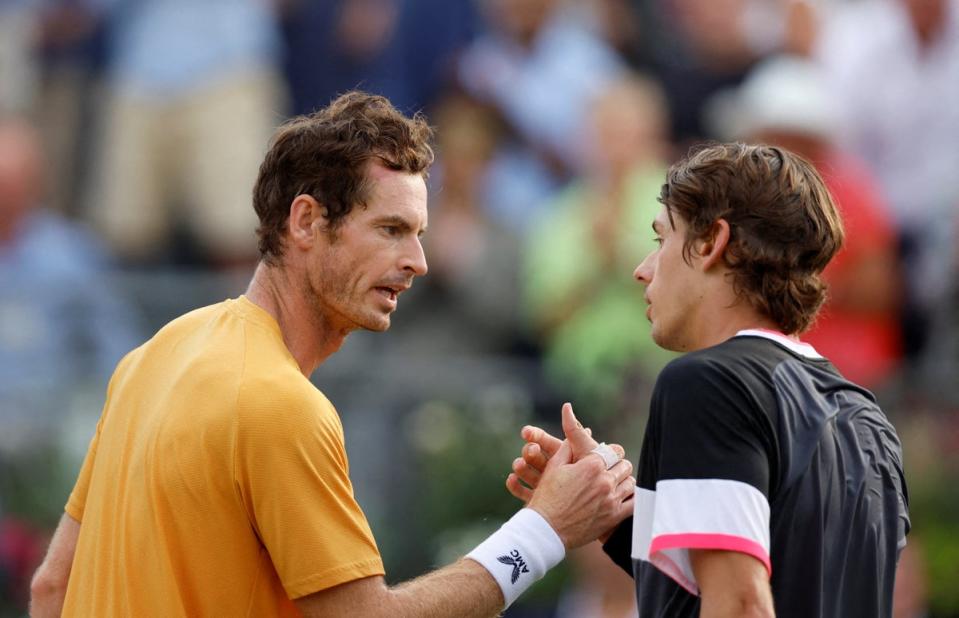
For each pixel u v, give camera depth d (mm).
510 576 11445
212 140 31422
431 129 11906
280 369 11211
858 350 26719
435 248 28844
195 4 31656
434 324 28375
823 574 10430
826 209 11055
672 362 10609
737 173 10953
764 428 10250
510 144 30469
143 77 31781
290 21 32188
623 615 22703
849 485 10672
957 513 24016
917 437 24516
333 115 11680
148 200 31719
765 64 31656
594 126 29188
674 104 31594
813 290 11016
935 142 29828
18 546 23516
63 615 11812
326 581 10828
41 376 24984
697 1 31859
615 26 32031
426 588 11219
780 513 10297
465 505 23797
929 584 23688
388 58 31750
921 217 29594
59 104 32156
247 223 31297
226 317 11727
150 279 26219
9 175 28297
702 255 11039
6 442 24078
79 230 31156
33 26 32875
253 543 11023
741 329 11008
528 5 31453
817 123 28453
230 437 10914
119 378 12102
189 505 10969
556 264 27656
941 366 26375
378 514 23906
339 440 11203
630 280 26812
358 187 11453
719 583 9945
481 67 31156
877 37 30797
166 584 10992
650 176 28688
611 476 11922
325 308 11695
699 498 10070
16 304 25250
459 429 24234
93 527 11672
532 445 12297
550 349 27312
